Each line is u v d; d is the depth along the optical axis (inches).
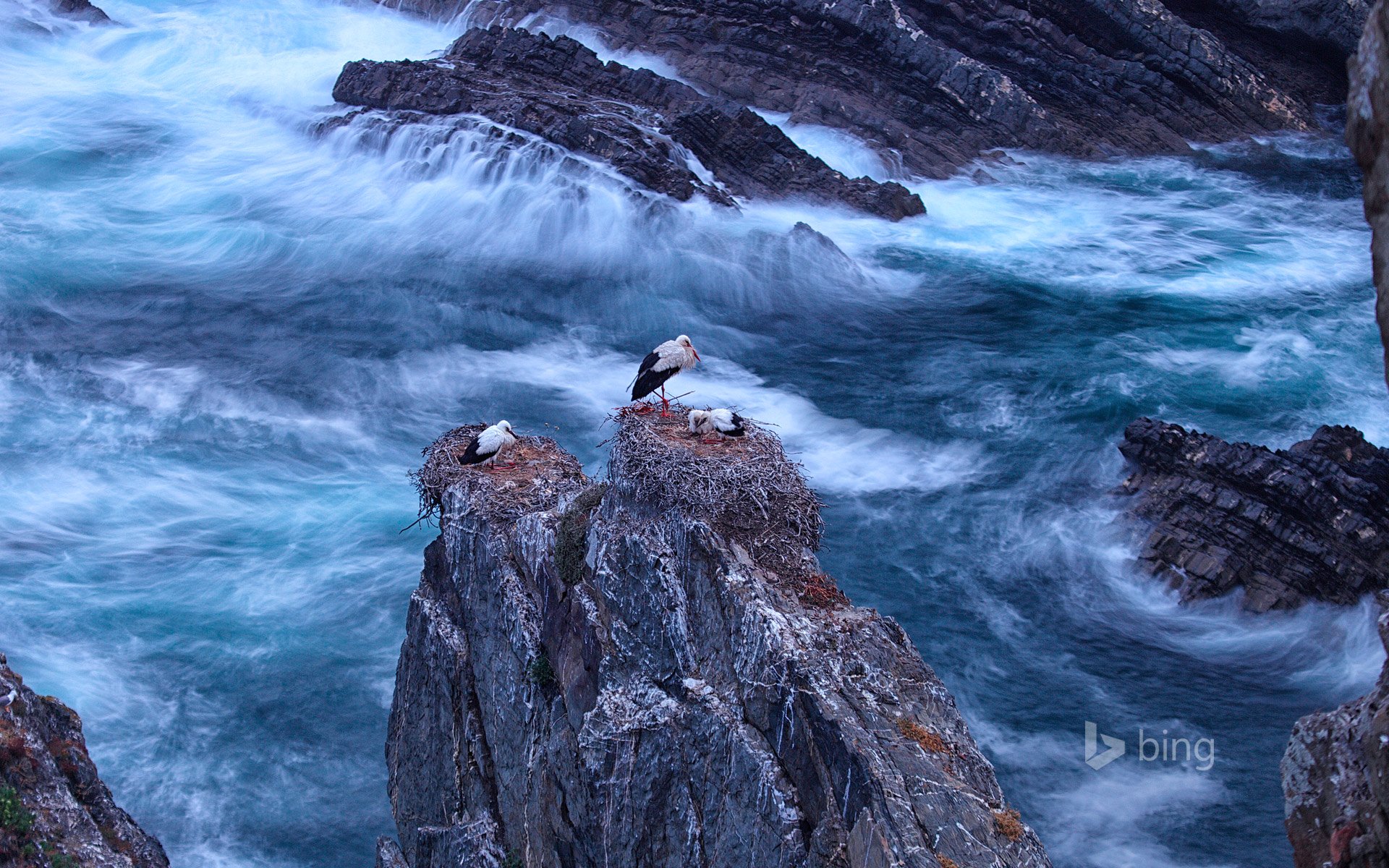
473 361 1689.2
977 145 2603.3
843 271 2007.9
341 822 920.3
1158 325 1860.2
